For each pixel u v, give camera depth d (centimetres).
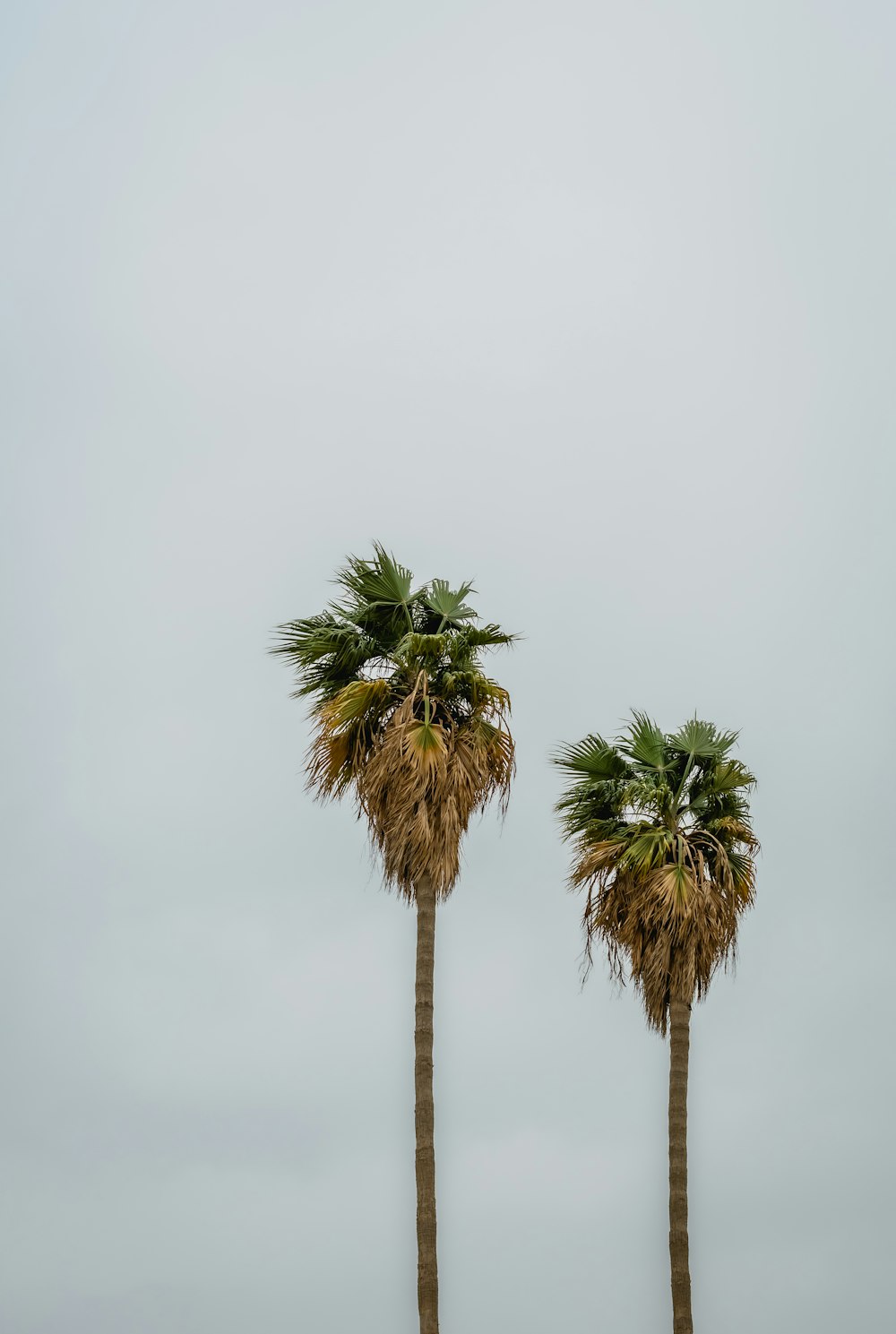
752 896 2720
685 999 2623
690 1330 2486
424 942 2419
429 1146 2336
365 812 2505
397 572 2600
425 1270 2278
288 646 2630
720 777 2742
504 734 2555
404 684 2566
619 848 2694
